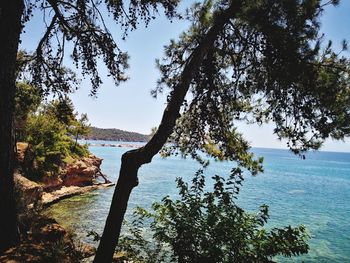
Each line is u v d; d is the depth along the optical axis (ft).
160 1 26.63
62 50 30.58
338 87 20.16
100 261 18.53
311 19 19.21
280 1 19.08
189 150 32.24
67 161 104.37
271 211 95.04
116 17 27.53
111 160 275.80
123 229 54.39
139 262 20.12
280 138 23.91
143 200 94.43
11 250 20.61
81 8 27.84
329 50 20.13
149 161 19.38
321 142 22.53
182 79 20.27
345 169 374.63
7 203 21.89
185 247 15.96
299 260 49.88
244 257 15.16
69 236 26.78
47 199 76.43
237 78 25.53
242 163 29.96
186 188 18.97
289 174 256.11
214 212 16.67
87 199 86.84
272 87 22.80
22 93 36.55
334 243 62.13
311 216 90.53
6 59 20.94
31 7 27.96
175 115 19.62
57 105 36.83
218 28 21.49
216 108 28.37
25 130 88.02
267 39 20.93
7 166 21.95
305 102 21.15
